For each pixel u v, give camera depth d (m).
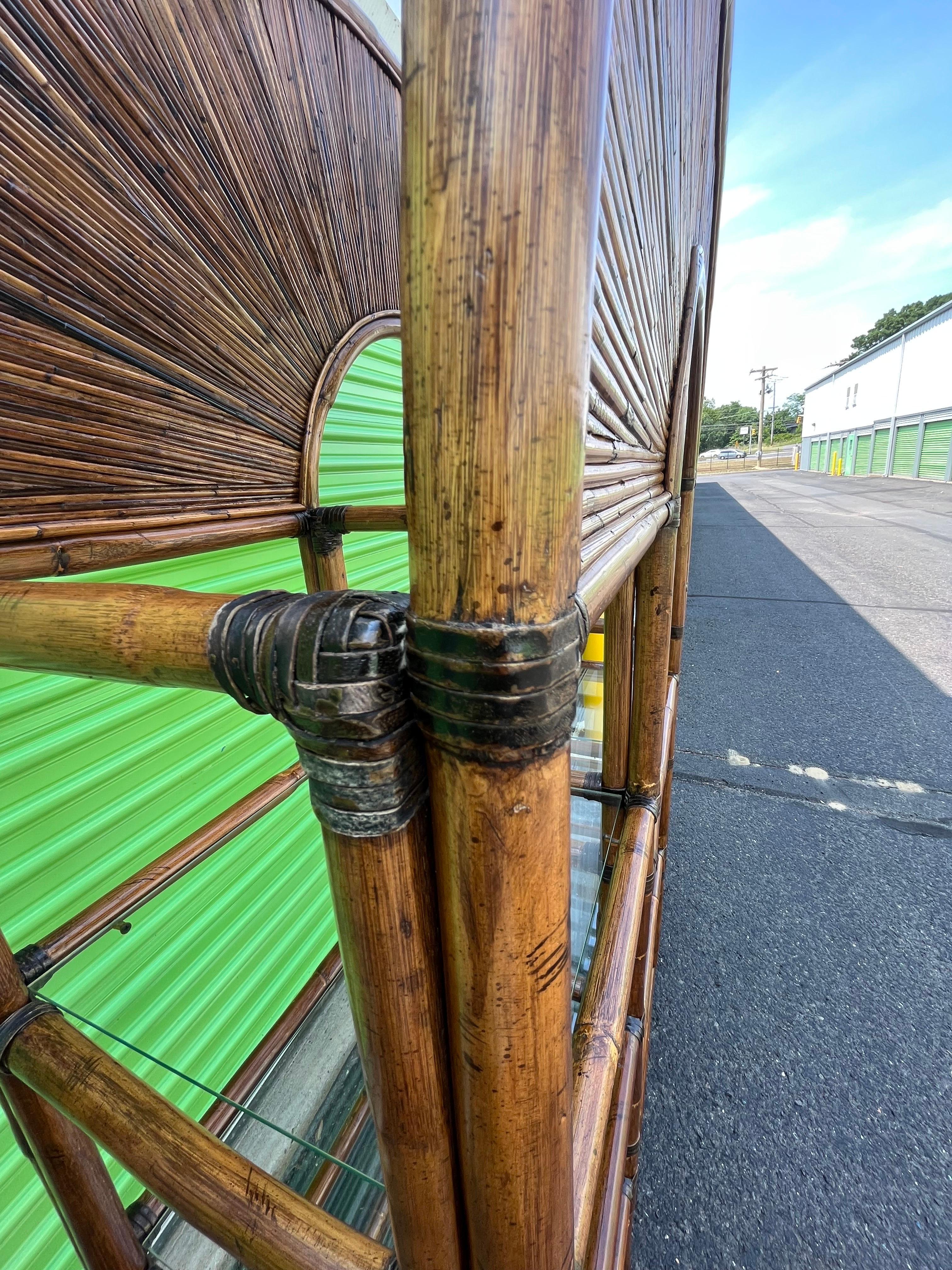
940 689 3.38
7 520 0.53
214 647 0.22
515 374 0.18
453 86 0.16
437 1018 0.26
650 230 0.49
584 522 0.37
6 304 0.48
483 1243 0.30
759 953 1.80
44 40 0.46
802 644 4.15
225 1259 0.79
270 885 1.40
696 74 0.62
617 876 0.75
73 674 0.27
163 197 0.58
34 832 0.90
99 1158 0.61
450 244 0.17
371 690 0.20
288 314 0.79
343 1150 0.69
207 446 0.73
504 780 0.21
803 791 2.57
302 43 0.69
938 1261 1.12
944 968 1.73
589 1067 0.52
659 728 0.88
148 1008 1.09
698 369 1.15
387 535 1.83
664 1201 1.23
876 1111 1.37
